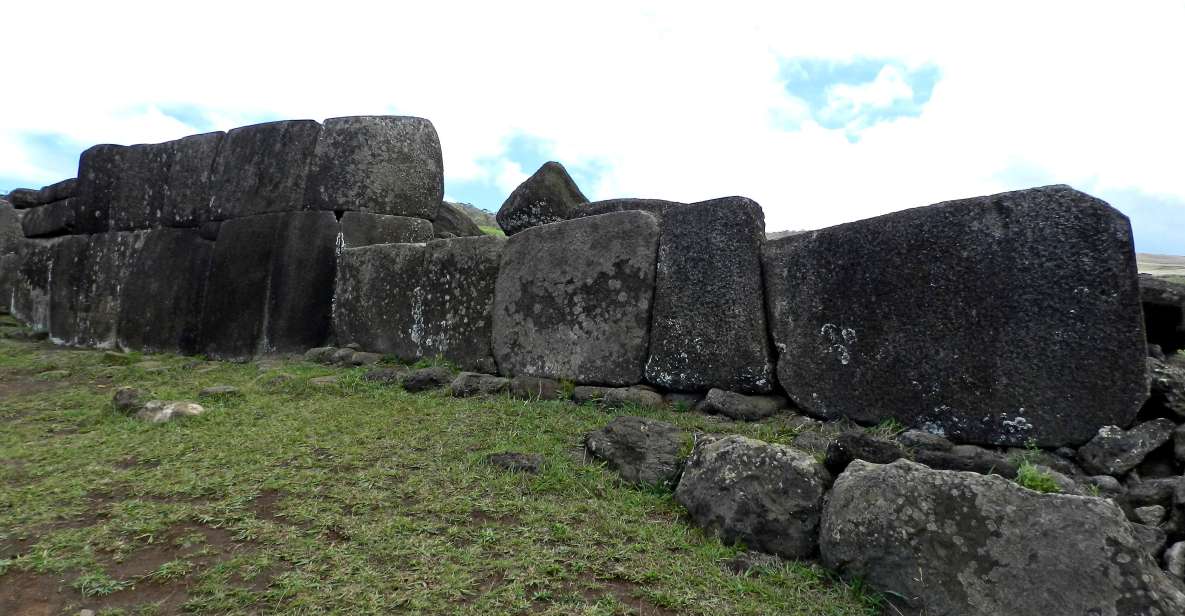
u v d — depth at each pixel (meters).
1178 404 3.16
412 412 4.82
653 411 4.57
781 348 4.29
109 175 9.91
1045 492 2.51
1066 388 3.29
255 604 2.37
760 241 4.56
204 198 8.69
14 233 12.52
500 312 5.92
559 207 7.12
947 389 3.61
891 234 3.88
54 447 4.23
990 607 2.25
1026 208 3.46
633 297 5.03
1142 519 2.75
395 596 2.41
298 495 3.32
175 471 3.68
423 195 8.19
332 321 7.58
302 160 7.94
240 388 5.66
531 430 4.33
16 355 8.35
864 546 2.54
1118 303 3.21
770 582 2.61
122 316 9.10
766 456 3.00
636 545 2.85
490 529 2.95
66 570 2.61
